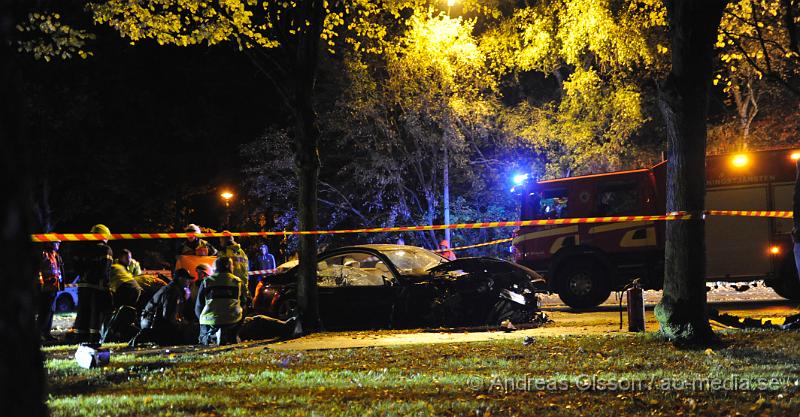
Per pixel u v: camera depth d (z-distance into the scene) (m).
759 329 15.55
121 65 45.31
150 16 19.77
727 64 29.08
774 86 33.53
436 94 36.84
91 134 45.69
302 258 19.61
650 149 38.16
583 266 23.50
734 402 9.09
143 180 46.88
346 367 12.81
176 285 18.28
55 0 22.39
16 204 3.32
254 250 41.62
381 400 9.50
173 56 45.94
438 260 21.66
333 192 41.88
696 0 13.95
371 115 37.59
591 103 36.00
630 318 16.55
